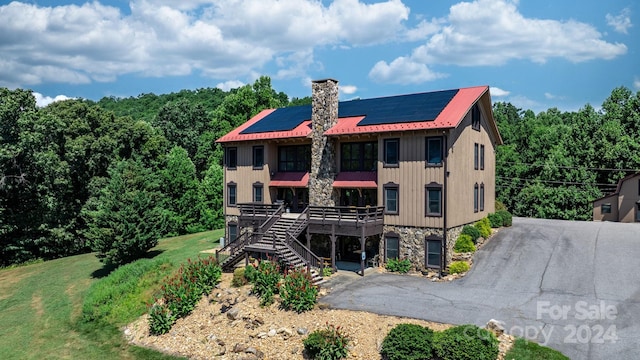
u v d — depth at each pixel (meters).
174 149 54.56
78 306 28.12
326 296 22.12
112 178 35.59
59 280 34.78
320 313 20.00
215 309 22.42
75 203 47.34
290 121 33.94
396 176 27.42
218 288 24.38
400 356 15.99
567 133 52.41
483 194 33.19
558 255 25.48
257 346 18.84
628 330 16.89
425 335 16.36
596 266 23.36
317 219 27.62
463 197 28.77
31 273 38.72
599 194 46.81
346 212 28.20
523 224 33.97
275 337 19.09
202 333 20.91
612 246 26.16
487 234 29.91
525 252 26.50
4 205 42.81
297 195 33.38
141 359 20.11
